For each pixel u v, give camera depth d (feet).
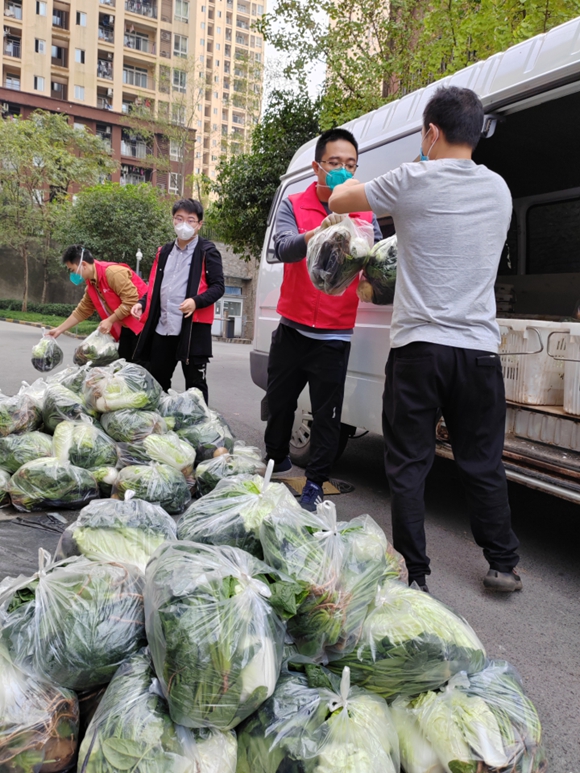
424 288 8.44
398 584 6.62
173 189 164.25
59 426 12.76
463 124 8.38
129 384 13.29
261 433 20.95
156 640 5.02
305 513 6.48
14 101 155.53
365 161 14.20
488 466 8.92
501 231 8.54
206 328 16.03
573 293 16.03
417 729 5.25
